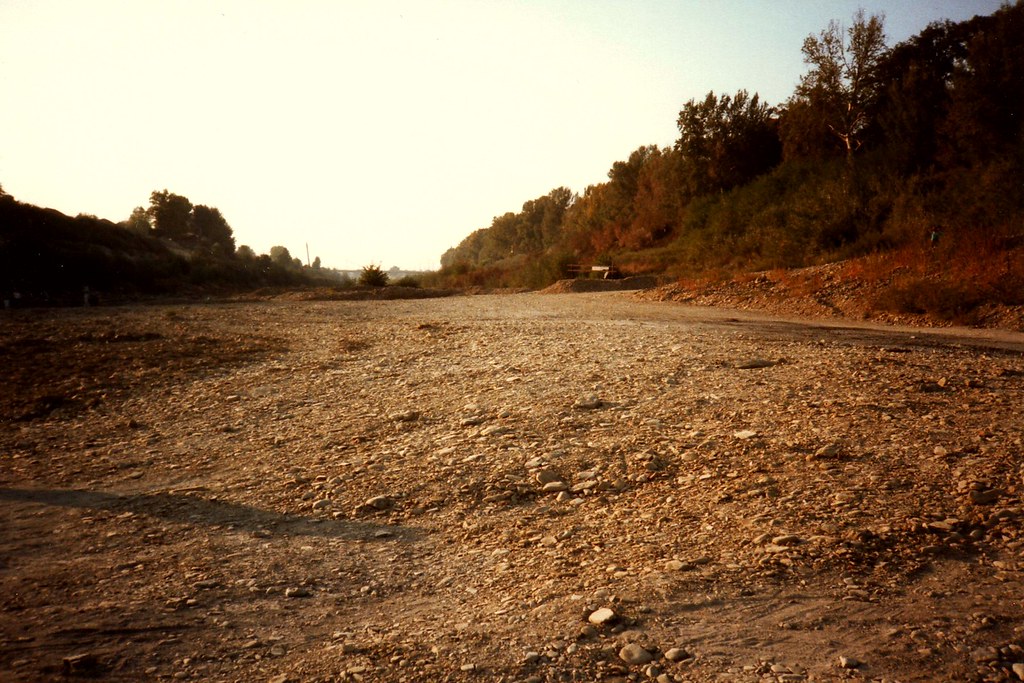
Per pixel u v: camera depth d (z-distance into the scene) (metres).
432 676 2.93
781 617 3.21
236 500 5.48
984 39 24.95
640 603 3.43
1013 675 2.69
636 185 57.47
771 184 31.73
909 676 2.72
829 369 8.20
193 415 8.59
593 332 13.45
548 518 4.71
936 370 7.96
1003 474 4.59
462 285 48.94
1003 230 16.81
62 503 5.58
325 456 6.53
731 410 6.70
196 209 91.38
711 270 24.66
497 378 9.24
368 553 4.37
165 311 24.52
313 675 2.98
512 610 3.50
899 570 3.56
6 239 38.41
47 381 10.74
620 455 5.71
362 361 11.69
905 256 17.84
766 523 4.19
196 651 3.22
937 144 26.09
